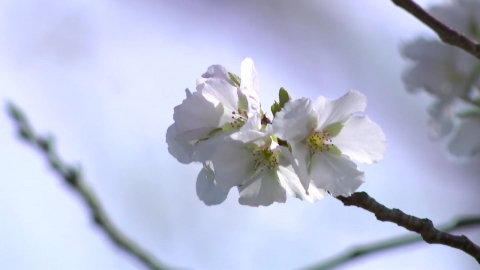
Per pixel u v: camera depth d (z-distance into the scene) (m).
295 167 0.78
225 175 0.79
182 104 0.79
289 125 0.78
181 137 0.79
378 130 0.78
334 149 0.78
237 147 0.79
